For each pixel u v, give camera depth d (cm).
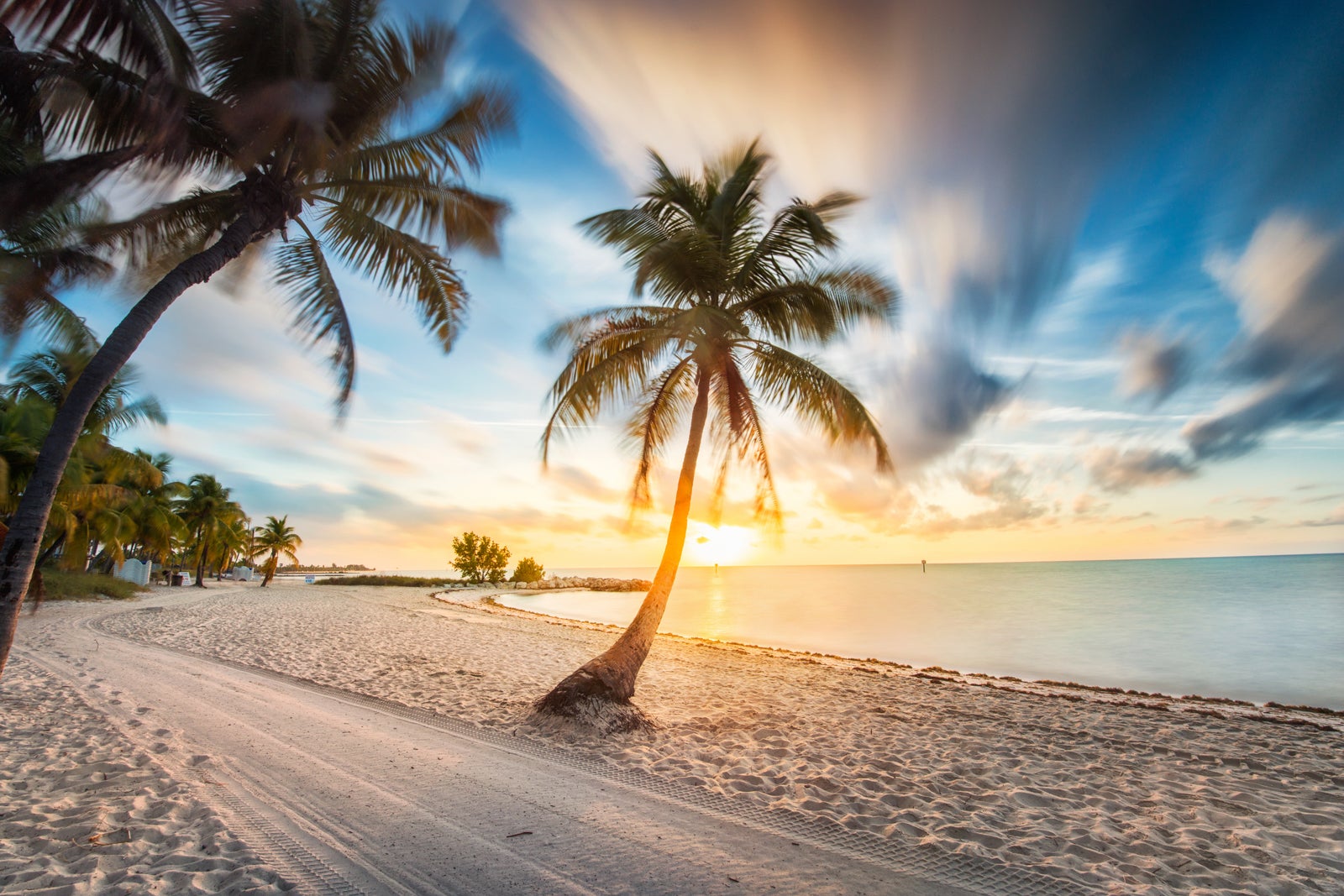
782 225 886
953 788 579
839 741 738
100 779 495
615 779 565
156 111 527
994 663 1633
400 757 600
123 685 867
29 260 827
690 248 841
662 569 879
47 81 537
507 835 434
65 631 1437
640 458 1052
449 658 1288
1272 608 2866
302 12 601
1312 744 781
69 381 1947
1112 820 505
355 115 674
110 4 497
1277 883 397
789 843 441
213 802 459
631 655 808
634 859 405
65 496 2150
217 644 1323
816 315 900
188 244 796
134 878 341
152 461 3400
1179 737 810
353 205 749
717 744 705
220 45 610
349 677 1014
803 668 1383
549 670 1181
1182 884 394
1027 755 711
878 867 407
